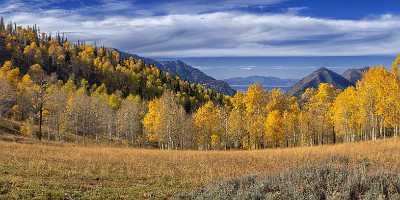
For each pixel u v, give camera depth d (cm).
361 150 2952
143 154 3038
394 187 1042
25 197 1255
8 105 9362
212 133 7462
